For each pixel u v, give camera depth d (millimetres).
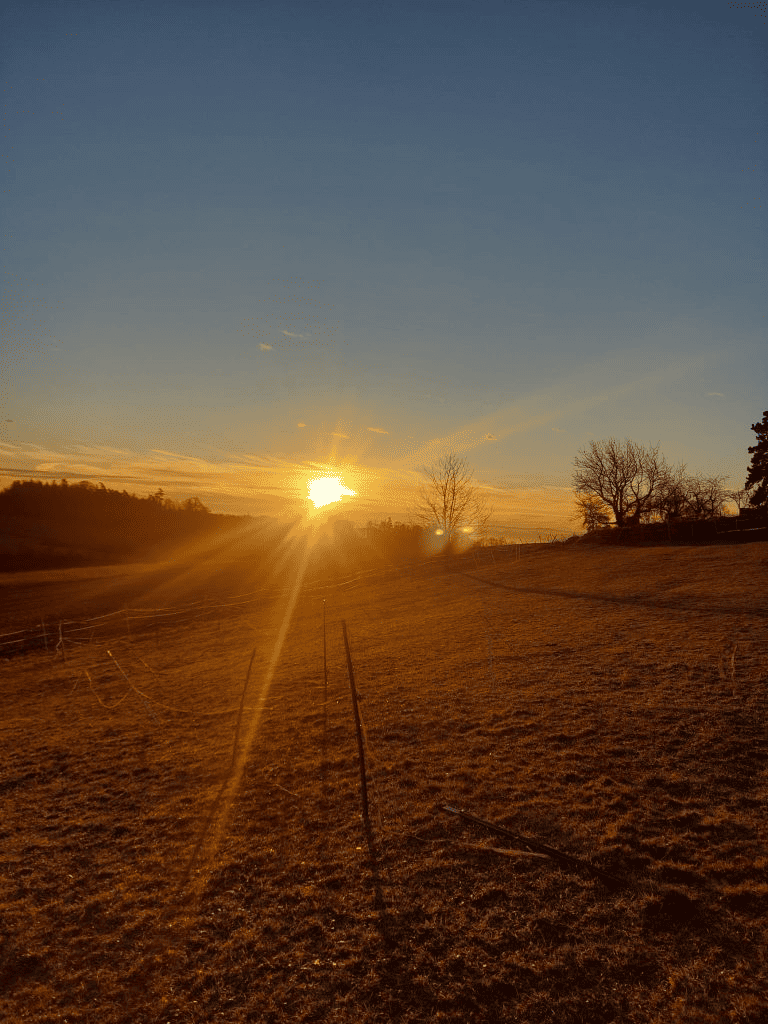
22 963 6484
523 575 40094
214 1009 5609
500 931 6289
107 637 37094
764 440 58219
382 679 17562
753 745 9992
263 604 44594
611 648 17578
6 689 24500
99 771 12516
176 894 7562
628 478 71000
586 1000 5344
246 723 14805
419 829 8539
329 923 6695
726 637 17000
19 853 9047
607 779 9438
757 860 6973
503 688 14977
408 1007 5430
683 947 5828
